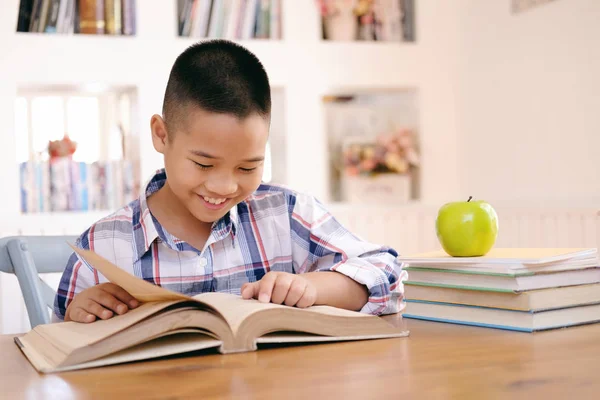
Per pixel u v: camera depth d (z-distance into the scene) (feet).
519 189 9.56
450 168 10.32
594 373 1.99
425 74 10.17
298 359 2.32
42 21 8.63
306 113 9.57
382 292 3.47
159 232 4.02
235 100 3.16
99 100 10.85
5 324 8.34
